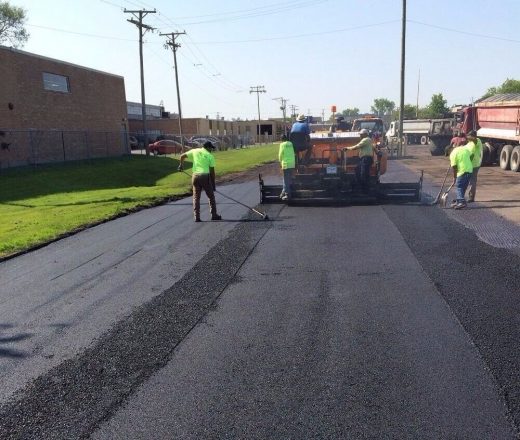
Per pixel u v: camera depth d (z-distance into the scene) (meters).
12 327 5.23
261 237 8.82
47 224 10.99
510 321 4.82
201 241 8.74
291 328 4.84
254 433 3.22
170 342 4.66
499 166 22.28
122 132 34.69
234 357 4.29
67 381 4.03
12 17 52.25
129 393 3.80
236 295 5.84
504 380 3.75
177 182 20.78
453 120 30.73
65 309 5.69
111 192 17.20
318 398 3.60
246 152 47.28
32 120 27.20
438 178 17.84
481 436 3.11
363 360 4.14
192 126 67.56
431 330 4.67
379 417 3.34
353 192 12.18
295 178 12.42
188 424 3.36
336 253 7.50
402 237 8.38
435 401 3.50
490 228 8.90
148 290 6.20
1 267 7.67
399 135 32.59
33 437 3.30
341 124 18.73
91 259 7.90
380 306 5.31
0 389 3.95
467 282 5.98
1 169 23.92
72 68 31.27
